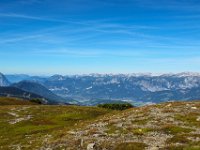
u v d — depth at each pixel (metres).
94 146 33.12
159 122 43.25
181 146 29.86
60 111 90.12
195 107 54.88
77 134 40.69
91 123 49.91
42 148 37.12
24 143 43.91
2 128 64.81
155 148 30.03
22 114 84.69
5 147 43.50
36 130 57.53
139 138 35.09
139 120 46.06
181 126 39.94
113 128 41.78
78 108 96.12
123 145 32.06
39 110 91.94
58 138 40.75
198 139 32.62
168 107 56.94
